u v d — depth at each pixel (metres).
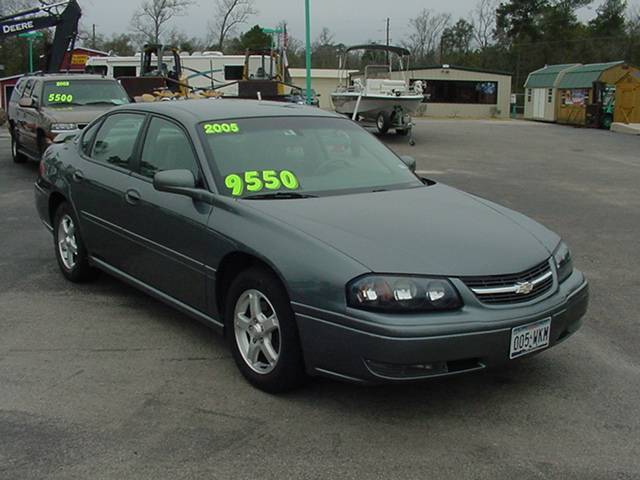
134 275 5.31
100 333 5.12
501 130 32.12
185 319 5.44
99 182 5.57
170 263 4.80
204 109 5.27
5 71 62.44
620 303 6.06
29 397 4.08
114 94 14.21
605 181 14.52
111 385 4.25
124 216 5.24
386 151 5.57
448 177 14.89
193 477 3.26
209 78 24.84
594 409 4.01
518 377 4.44
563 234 9.03
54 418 3.82
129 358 4.67
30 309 5.64
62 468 3.32
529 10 71.81
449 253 3.81
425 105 47.12
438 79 47.09
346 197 4.59
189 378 4.37
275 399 4.08
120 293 6.07
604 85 36.88
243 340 4.28
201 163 4.68
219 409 3.95
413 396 4.14
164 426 3.75
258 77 27.50
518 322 3.72
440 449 3.54
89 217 5.76
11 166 15.05
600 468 3.38
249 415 3.88
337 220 4.11
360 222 4.09
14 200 10.77
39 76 14.70
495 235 4.13
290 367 3.96
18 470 3.30
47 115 12.80
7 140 21.95
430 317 3.57
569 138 27.48
